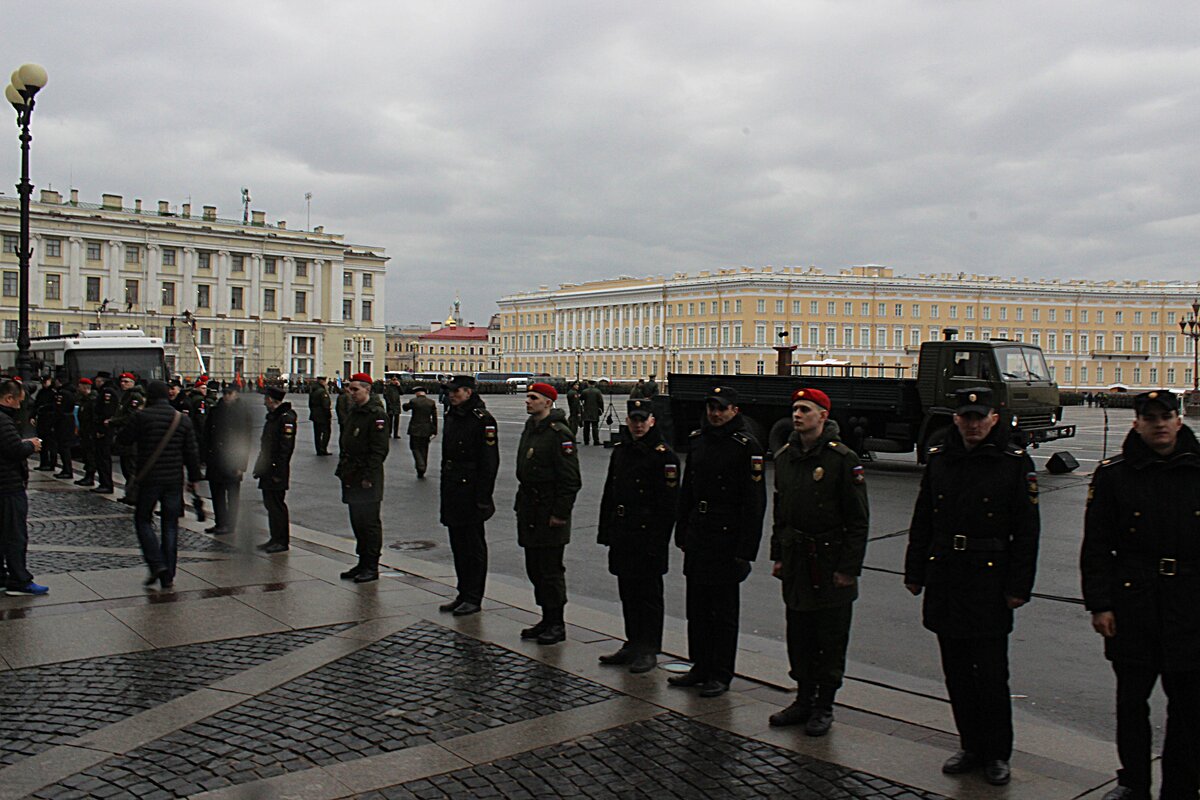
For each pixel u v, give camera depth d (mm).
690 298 109938
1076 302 102250
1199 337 60750
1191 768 4520
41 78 19078
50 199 90688
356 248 111875
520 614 8164
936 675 6719
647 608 6719
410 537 12578
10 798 4586
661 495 6660
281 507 10953
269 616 7957
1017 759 5176
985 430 4980
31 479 18312
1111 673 6793
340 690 6168
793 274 105500
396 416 32219
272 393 10969
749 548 6035
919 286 102812
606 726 5602
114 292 91750
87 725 5520
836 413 21109
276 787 4734
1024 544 4863
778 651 7281
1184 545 4430
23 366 20062
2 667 6551
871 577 9969
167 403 9094
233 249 97750
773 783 4852
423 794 4684
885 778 4922
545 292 137000
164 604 8305
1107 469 4637
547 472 7270
